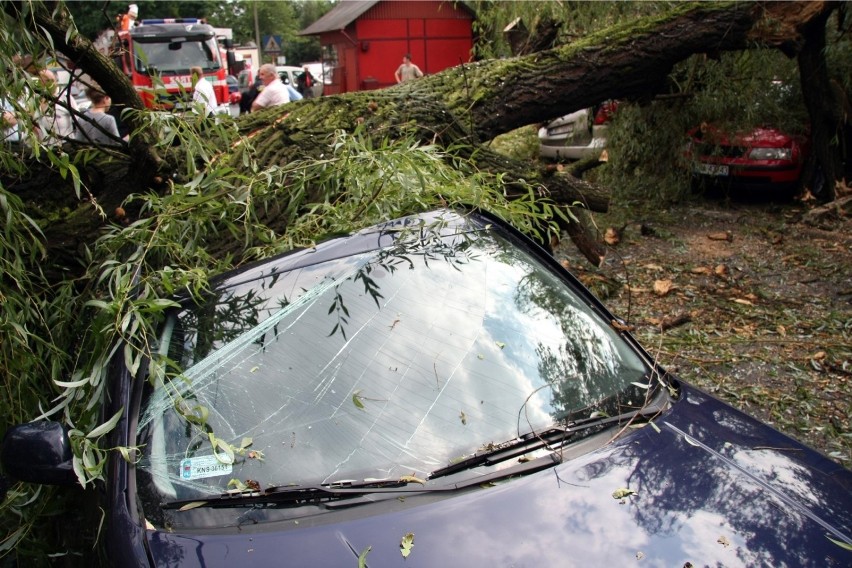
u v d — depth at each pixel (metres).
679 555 1.93
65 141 4.25
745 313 6.02
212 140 4.48
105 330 2.45
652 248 7.86
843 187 8.68
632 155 9.33
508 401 2.43
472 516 2.04
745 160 9.05
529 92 5.98
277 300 2.62
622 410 2.50
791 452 2.41
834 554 1.96
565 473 2.20
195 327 2.54
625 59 6.29
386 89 5.51
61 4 3.79
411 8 18.78
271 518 2.06
